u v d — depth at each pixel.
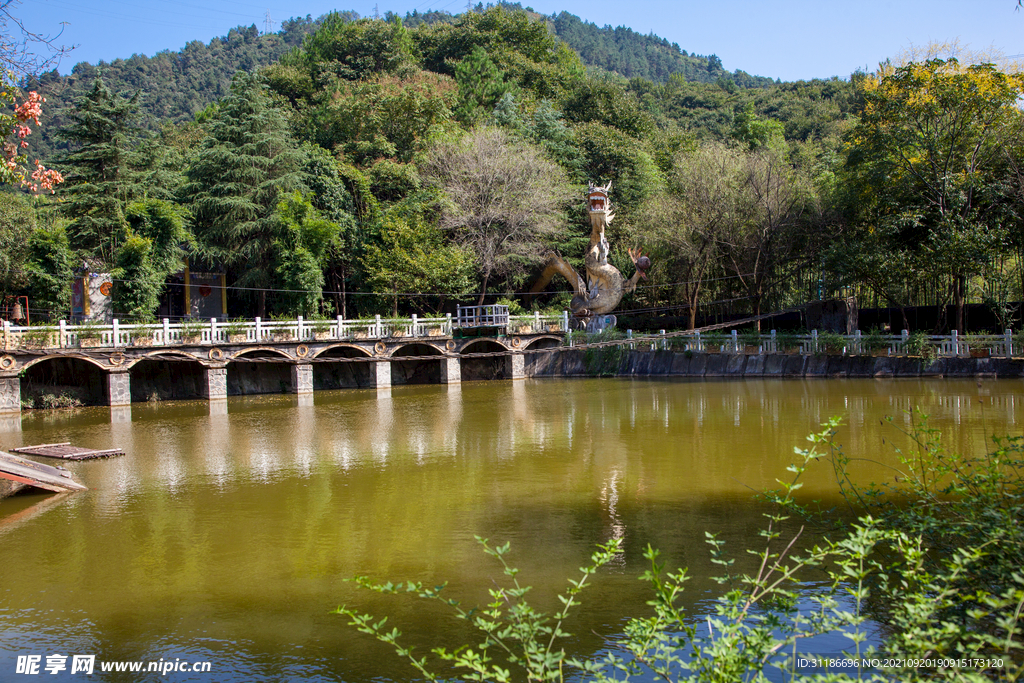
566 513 13.62
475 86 58.44
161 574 11.16
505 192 42.06
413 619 9.39
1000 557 7.64
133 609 9.93
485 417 25.92
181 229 36.28
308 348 33.09
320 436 22.56
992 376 31.38
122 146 39.19
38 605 10.12
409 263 39.22
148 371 32.72
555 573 10.65
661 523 12.77
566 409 27.45
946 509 9.80
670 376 38.09
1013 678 6.46
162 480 17.00
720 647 6.09
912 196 33.38
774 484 15.16
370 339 34.47
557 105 61.47
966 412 23.06
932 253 31.34
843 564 7.11
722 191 39.25
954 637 6.70
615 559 11.12
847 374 34.62
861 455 17.50
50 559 11.88
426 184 44.47
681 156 48.00
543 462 18.11
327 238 38.97
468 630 9.06
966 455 16.67
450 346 36.81
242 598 10.20
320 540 12.50
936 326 36.66
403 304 42.88
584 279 46.38
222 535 12.90
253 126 43.12
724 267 42.41
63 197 39.38
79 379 30.88
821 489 14.59
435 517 13.66
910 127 33.31
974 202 32.97
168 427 24.64
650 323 46.00
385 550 11.91
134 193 38.72
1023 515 8.64
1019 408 23.48
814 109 77.94
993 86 30.94
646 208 42.53
